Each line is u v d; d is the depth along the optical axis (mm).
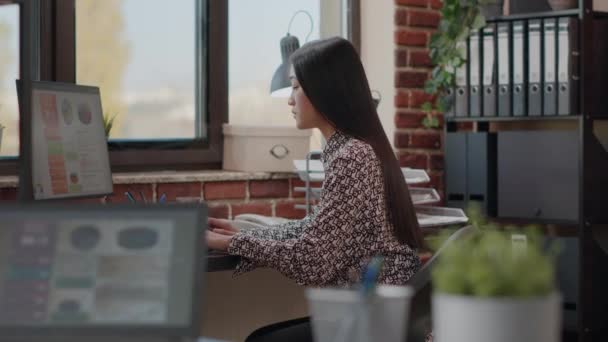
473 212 2314
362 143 2695
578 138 4145
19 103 2523
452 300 1178
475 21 4262
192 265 1273
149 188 3723
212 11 4098
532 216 4293
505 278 1165
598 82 4176
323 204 2670
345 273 2695
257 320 3678
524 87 4230
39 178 2613
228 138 4094
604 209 4176
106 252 1288
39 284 1279
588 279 4125
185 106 4047
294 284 3771
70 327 1260
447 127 4484
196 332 1248
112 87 3826
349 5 4504
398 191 2695
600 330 4168
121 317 1261
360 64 2771
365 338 1251
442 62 4371
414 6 4473
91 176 2887
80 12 3723
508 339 1151
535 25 4195
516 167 4336
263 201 4031
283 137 4043
